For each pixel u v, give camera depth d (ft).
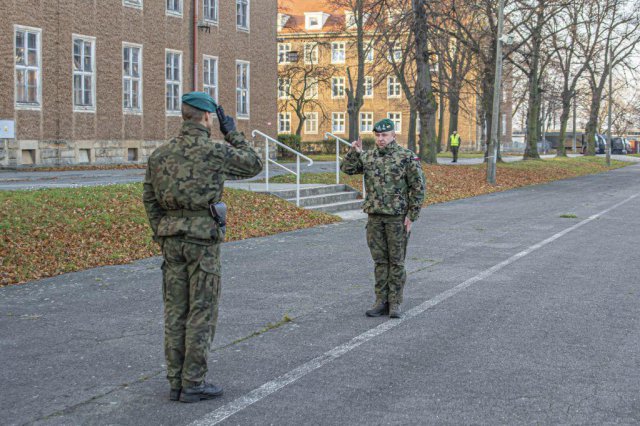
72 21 97.35
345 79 258.78
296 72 207.31
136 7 107.96
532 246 43.39
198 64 120.88
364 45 155.94
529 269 35.50
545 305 27.61
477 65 139.54
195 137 17.13
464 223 56.03
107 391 17.94
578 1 127.24
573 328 24.21
